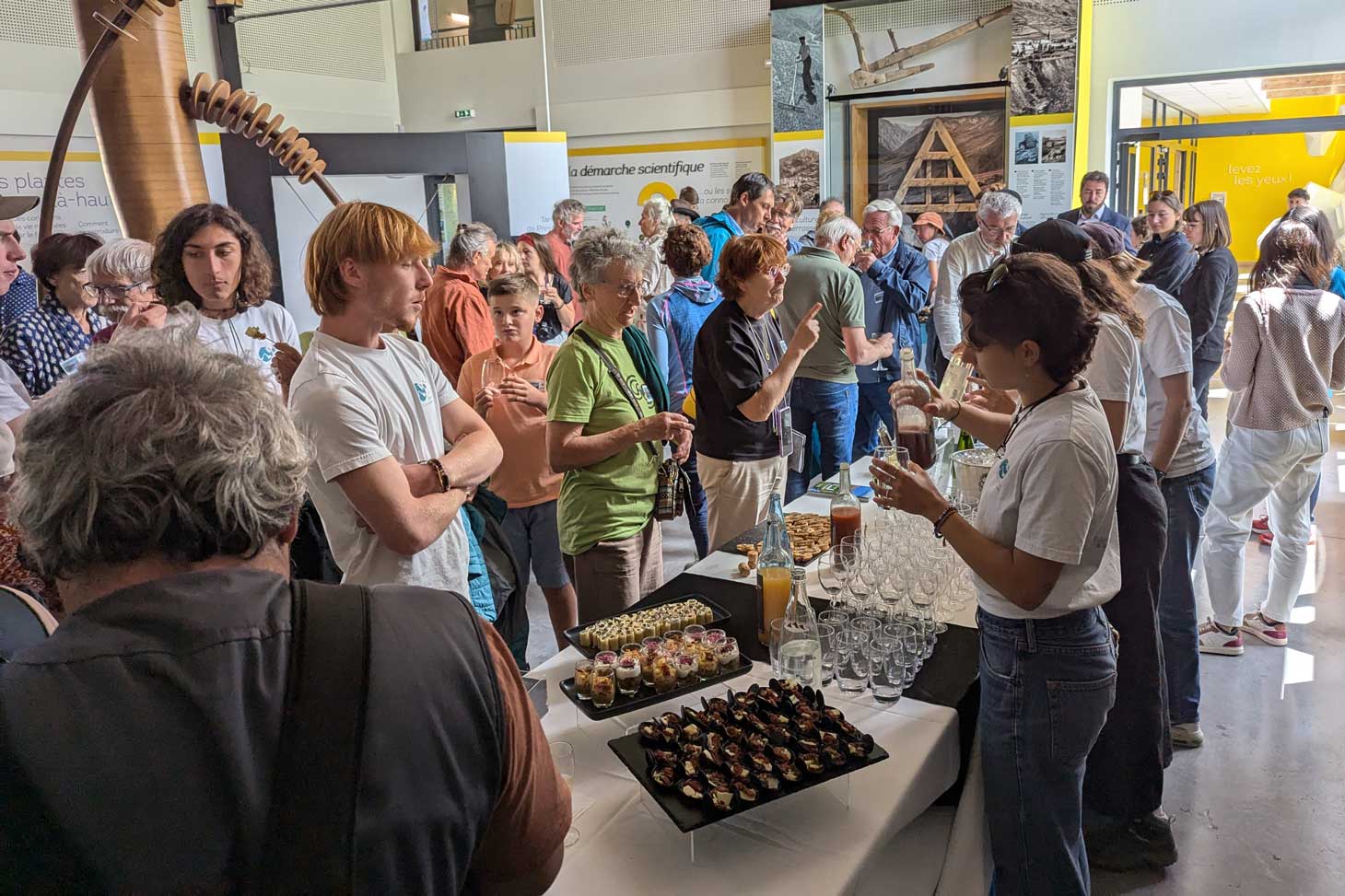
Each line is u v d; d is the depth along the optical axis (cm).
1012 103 661
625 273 237
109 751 59
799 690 149
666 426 235
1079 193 661
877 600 191
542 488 294
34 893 58
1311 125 613
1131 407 207
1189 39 624
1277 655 330
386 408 170
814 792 138
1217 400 701
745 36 780
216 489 68
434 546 178
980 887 168
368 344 173
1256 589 381
